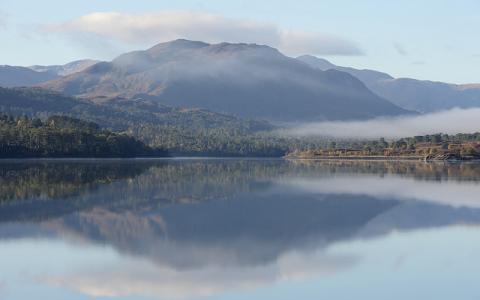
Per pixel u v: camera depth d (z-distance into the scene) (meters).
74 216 65.12
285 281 39.56
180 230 57.25
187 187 103.12
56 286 38.38
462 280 39.66
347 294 36.88
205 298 36.19
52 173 135.25
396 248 49.53
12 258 45.38
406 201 82.81
